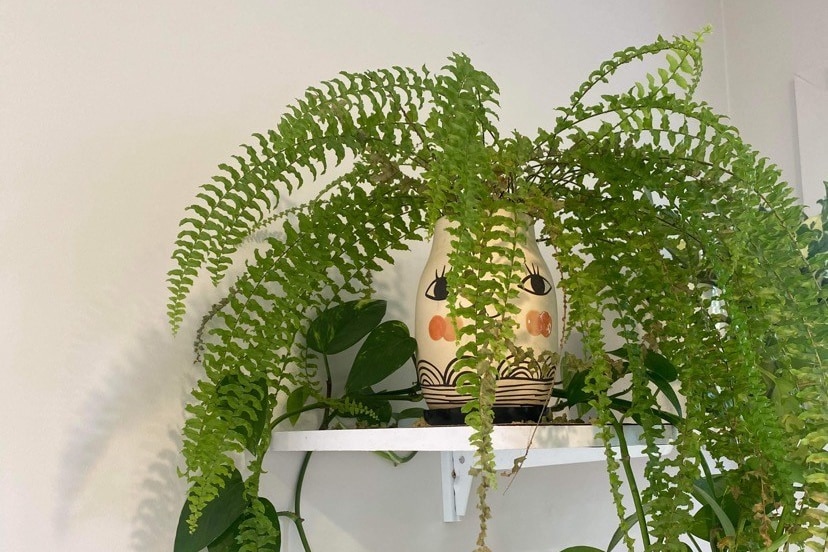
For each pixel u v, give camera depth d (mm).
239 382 666
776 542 571
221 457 630
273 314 701
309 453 864
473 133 599
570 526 1212
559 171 729
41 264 721
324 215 736
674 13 1765
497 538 1083
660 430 611
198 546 685
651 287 655
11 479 673
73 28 775
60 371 715
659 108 658
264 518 682
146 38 827
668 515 560
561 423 732
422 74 1113
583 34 1447
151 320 781
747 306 605
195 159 846
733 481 655
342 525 896
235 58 900
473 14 1221
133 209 789
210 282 826
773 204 586
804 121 1793
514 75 1271
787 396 594
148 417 763
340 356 930
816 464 552
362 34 1046
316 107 662
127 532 731
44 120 744
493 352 534
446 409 704
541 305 702
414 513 975
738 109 1929
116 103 794
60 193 743
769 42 1896
